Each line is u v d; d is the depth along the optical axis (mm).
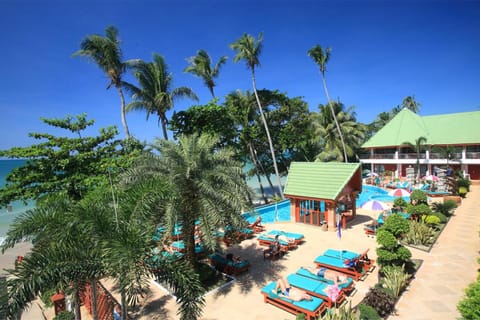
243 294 9633
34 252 5996
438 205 19516
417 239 13750
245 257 13031
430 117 42031
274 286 9242
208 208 8594
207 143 10539
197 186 9031
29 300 5332
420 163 38125
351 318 7203
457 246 13328
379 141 42812
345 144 39438
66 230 6473
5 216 31859
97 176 14281
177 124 26000
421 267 11164
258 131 31375
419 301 8734
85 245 6344
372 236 15836
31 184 13570
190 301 6391
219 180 9383
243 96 31375
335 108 40594
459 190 25984
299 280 9695
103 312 8500
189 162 9320
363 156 45781
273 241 14016
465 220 17812
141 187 8055
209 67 31594
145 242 6316
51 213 7125
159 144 10391
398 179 37094
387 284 9203
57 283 5887
